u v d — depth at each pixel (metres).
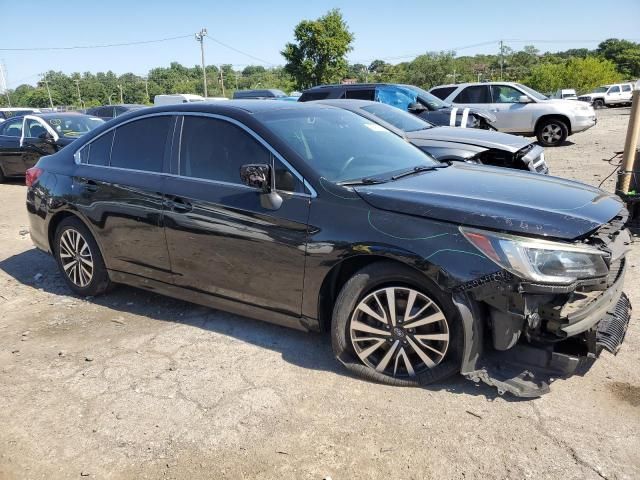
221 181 3.77
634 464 2.51
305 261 3.33
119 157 4.45
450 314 2.96
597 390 3.08
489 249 2.79
